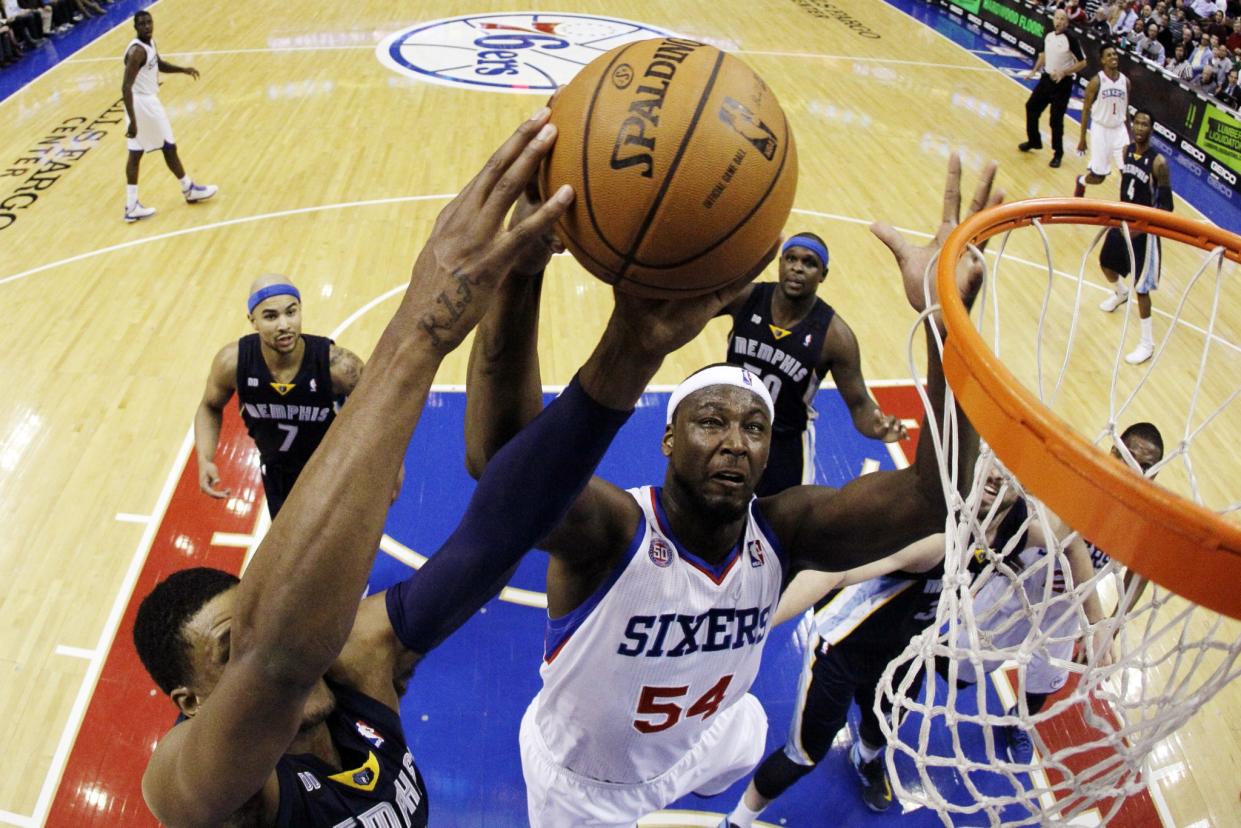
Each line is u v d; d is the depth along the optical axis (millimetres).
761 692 4402
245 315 6887
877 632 3348
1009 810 3914
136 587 4730
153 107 7879
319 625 1068
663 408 6141
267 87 11344
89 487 5320
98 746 3984
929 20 15734
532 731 2865
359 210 8438
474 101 11133
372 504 1080
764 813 3938
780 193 1498
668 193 1411
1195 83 11438
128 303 6977
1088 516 1316
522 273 1580
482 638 4547
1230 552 1185
